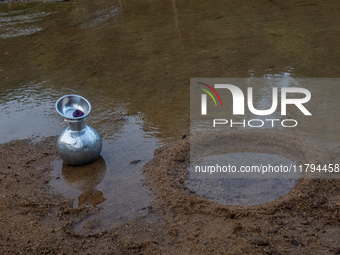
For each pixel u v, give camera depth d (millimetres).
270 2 5016
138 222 1703
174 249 1569
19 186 1920
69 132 2006
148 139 2264
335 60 3135
